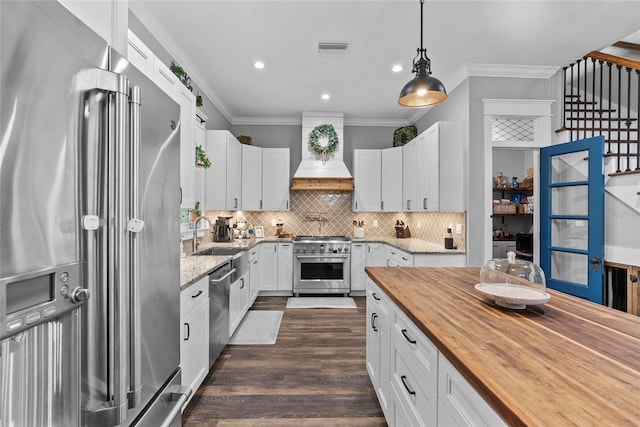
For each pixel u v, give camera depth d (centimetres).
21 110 65
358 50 315
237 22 270
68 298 76
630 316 130
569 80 391
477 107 351
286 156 510
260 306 437
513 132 373
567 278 332
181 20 267
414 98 244
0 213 61
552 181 347
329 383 240
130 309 95
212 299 248
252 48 312
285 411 206
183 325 190
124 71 98
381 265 488
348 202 550
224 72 366
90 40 85
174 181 135
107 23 114
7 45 62
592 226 303
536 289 142
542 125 354
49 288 72
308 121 508
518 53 319
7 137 62
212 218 442
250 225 545
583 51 315
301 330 348
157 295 120
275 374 253
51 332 75
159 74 216
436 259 354
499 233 568
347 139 547
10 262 63
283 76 377
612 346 101
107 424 90
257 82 394
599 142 298
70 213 78
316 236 539
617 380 81
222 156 411
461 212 362
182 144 253
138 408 108
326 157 504
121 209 90
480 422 85
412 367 141
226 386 235
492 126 374
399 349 159
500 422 75
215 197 411
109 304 90
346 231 549
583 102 362
